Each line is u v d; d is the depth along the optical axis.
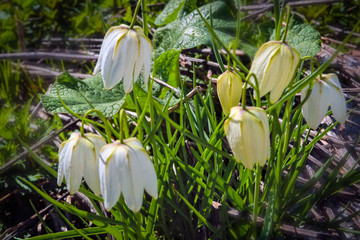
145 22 0.39
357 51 0.71
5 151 0.57
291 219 0.45
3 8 1.00
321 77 0.38
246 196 0.45
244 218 0.42
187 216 0.44
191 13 0.66
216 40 0.36
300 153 0.43
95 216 0.39
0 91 0.77
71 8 1.00
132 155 0.34
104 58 0.37
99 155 0.35
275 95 0.37
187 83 0.62
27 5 0.99
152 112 0.40
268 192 0.43
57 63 0.88
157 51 0.66
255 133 0.35
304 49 0.63
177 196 0.45
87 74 0.79
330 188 0.44
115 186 0.34
